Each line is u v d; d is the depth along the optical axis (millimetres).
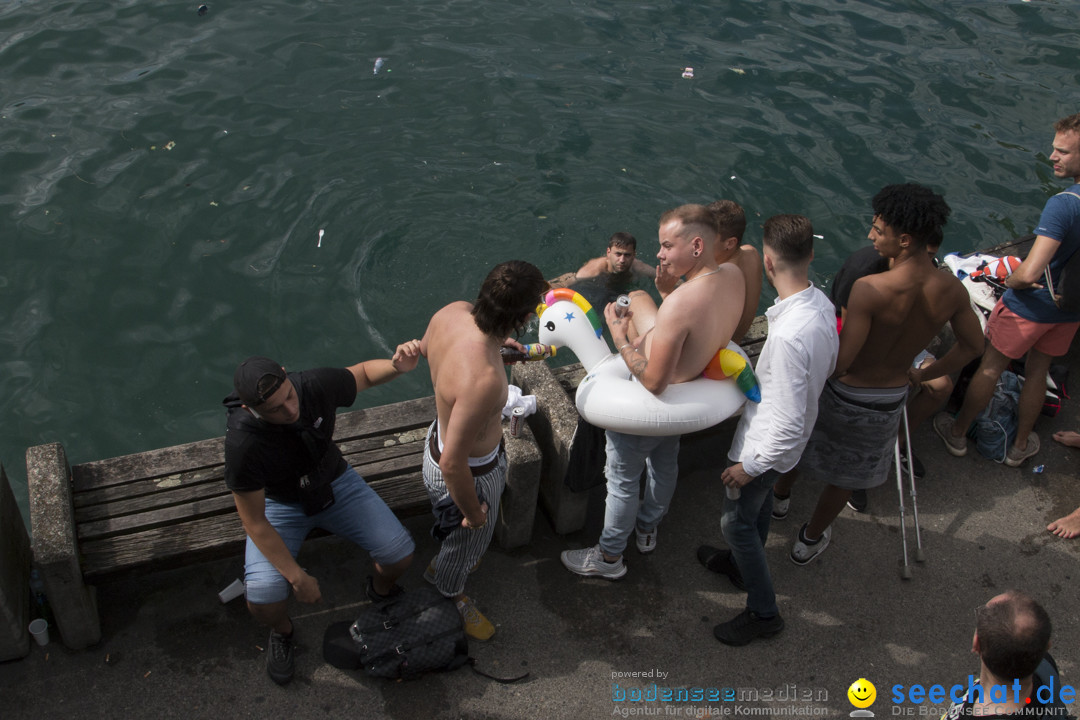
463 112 8672
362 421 4266
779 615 3852
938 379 4738
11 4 9773
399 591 3910
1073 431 5184
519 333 2986
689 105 8875
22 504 5359
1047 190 7902
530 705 3564
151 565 3635
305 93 8758
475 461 3314
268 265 6898
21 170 7484
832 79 9344
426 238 7277
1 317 6258
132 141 7926
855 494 4617
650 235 7453
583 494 4152
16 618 3451
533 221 7535
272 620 3410
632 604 4012
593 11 10438
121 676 3553
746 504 3494
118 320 6320
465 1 10469
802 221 3188
